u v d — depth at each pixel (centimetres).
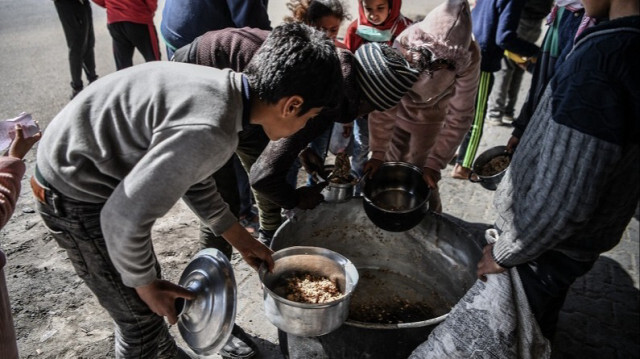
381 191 261
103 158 137
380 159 268
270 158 191
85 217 149
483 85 350
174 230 323
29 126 170
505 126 474
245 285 283
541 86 277
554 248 172
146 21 450
